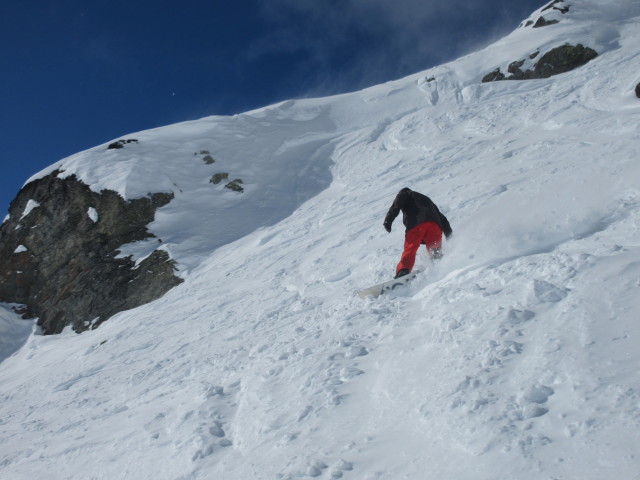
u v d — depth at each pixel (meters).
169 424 3.90
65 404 7.16
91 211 18.39
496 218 5.18
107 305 15.37
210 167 20.02
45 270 17.94
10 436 6.16
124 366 8.37
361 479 2.13
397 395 2.70
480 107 16.55
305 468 2.37
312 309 6.43
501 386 2.32
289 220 15.41
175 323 10.10
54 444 5.04
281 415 3.10
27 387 9.89
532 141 10.88
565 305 2.79
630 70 12.73
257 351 5.11
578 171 5.97
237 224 17.36
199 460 3.08
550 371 2.25
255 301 8.95
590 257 3.27
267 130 22.73
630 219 4.09
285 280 9.44
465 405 2.27
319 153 20.84
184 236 17.00
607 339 2.32
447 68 23.31
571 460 1.72
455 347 2.89
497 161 10.15
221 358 5.77
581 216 4.50
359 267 7.58
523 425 2.00
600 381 2.05
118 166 19.33
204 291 11.95
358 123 23.06
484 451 1.94
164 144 20.72
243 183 19.31
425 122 17.69
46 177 20.42
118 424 4.83
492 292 3.46
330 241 10.56
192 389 4.74
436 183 10.54
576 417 1.91
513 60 20.34
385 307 4.39
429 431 2.26
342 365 3.46
